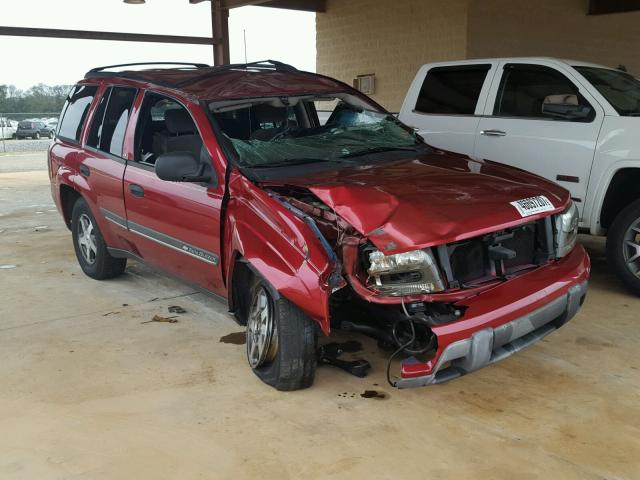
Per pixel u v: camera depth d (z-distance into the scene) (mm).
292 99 4816
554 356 4246
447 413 3561
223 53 11789
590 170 5430
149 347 4559
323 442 3307
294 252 3461
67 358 4398
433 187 3777
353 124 5039
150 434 3426
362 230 3266
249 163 4168
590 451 3164
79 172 5738
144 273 6430
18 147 29062
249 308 4086
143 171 4895
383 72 13719
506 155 6000
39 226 9039
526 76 6012
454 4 11977
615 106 5449
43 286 6059
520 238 3730
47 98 34062
